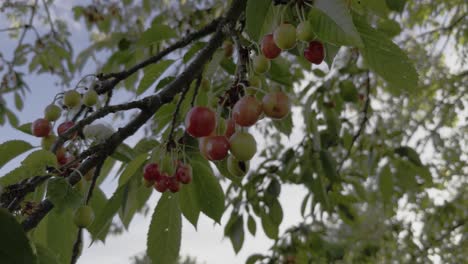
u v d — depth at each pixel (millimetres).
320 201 623
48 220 315
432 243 1089
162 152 324
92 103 344
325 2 230
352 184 764
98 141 328
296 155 664
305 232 741
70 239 318
